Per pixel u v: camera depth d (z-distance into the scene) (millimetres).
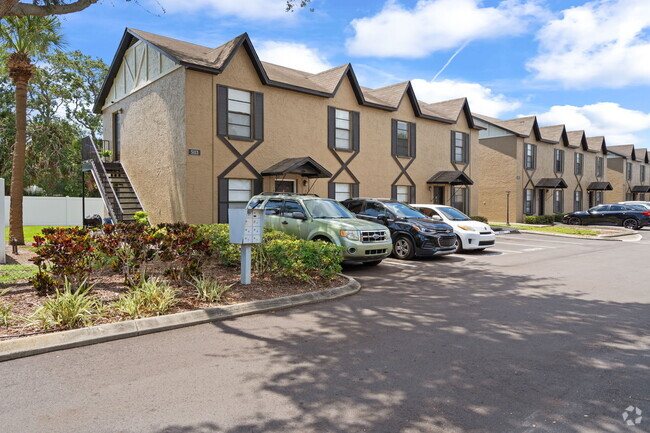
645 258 12906
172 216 14852
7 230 18906
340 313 6461
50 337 4859
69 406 3523
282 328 5688
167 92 14945
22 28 13695
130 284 6828
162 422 3293
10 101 27141
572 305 7020
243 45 15320
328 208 11555
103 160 20438
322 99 17828
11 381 3984
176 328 5621
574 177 37031
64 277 6797
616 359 4652
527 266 11203
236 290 7363
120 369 4289
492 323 5977
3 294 6715
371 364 4477
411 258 12203
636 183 47469
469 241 13648
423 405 3605
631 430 3229
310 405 3592
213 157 14695
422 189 22422
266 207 12039
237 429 3211
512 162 29578
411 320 6113
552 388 3936
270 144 16188
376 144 20047
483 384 4012
